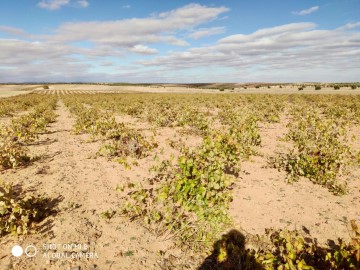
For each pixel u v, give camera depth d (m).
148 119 16.88
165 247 4.09
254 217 4.88
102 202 5.40
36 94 64.75
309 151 7.85
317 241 4.19
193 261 3.80
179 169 6.80
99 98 42.69
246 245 4.07
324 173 6.70
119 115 21.11
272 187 6.19
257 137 9.36
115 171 7.19
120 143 9.21
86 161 8.12
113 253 3.93
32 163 7.86
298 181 6.56
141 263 3.75
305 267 3.24
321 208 5.22
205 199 4.63
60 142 10.82
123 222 4.70
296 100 29.83
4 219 4.53
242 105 25.84
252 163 7.89
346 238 4.26
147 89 103.81
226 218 4.40
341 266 3.31
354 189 6.09
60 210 5.05
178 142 10.23
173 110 19.03
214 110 23.58
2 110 21.42
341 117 16.23
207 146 6.05
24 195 5.62
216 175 5.01
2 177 6.64
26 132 10.91
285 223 4.68
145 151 8.95
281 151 9.14
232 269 3.61
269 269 3.38
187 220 4.62
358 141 10.70
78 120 15.29
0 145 7.89
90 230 4.45
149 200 5.36
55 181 6.44
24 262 3.70
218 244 3.93
